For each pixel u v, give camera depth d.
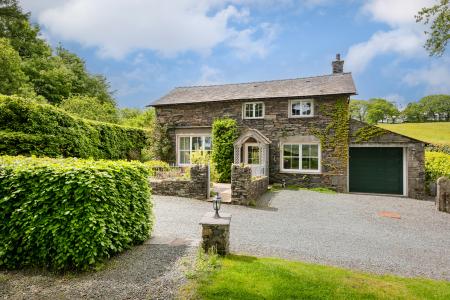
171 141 17.72
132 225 4.91
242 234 6.65
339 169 14.48
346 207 10.45
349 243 6.30
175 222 7.24
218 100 16.30
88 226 3.91
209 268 4.00
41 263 4.03
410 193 13.48
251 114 16.27
